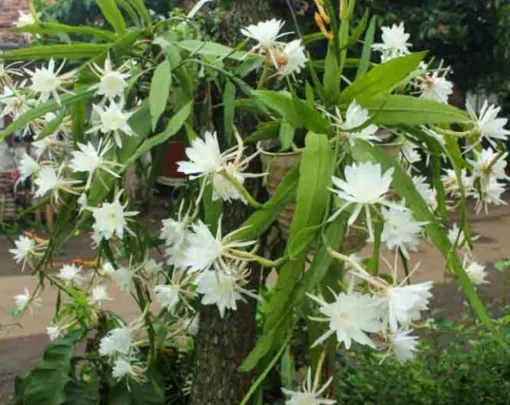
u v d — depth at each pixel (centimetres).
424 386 216
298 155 122
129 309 420
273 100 117
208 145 113
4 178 591
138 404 183
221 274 109
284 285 105
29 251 168
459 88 725
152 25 141
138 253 151
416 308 104
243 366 104
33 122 147
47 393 189
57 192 135
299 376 175
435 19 604
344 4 130
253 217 111
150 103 122
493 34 669
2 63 148
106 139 126
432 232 112
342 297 100
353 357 225
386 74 117
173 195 150
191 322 164
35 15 146
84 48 137
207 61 135
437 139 128
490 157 134
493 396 214
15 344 378
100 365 204
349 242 119
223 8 155
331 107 123
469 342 234
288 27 234
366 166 100
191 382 179
